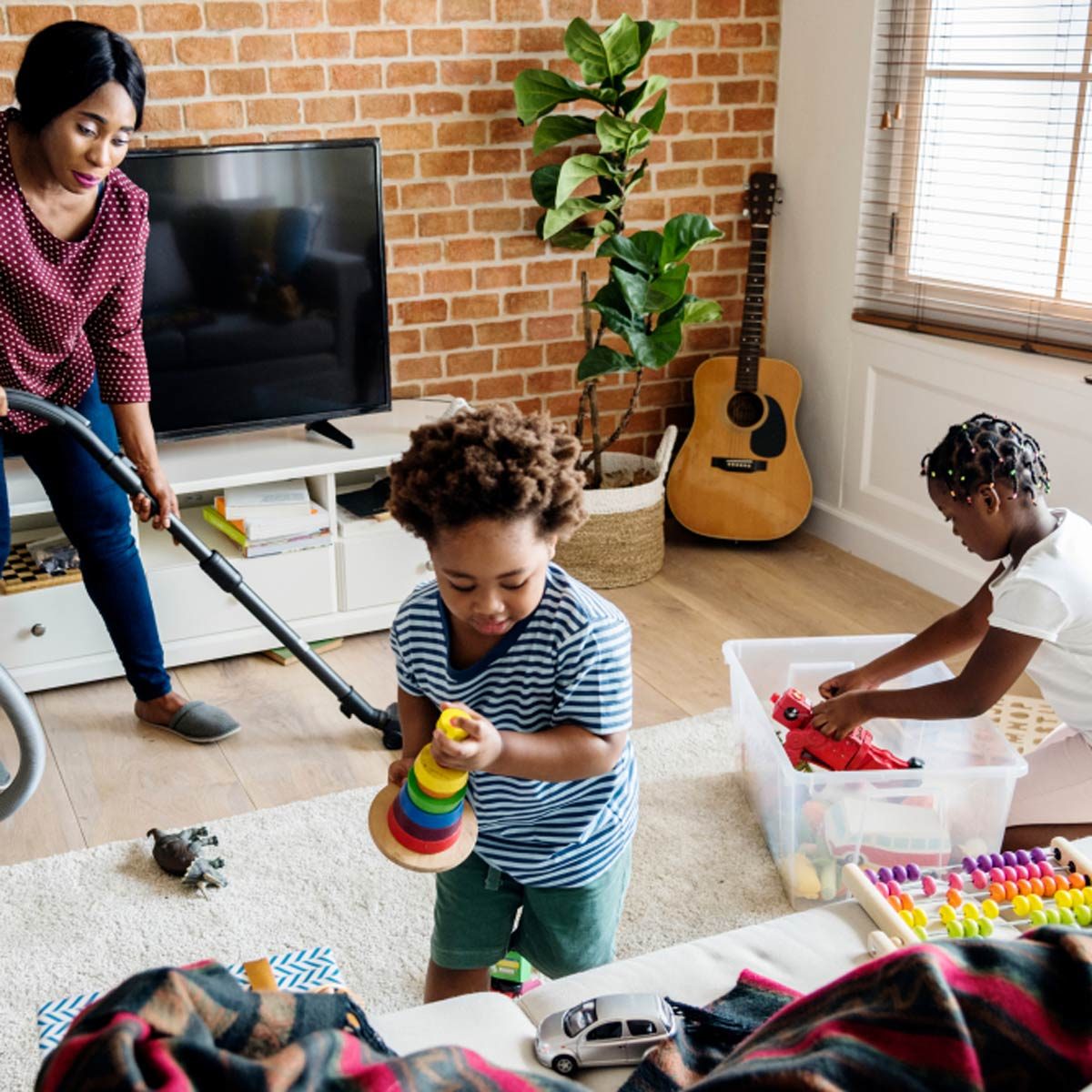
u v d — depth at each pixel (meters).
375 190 3.10
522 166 3.52
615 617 1.41
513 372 3.71
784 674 2.55
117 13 2.98
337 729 2.82
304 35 3.18
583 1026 1.22
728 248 3.89
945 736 2.36
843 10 3.46
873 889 1.49
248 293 3.02
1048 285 3.16
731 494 3.76
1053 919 1.51
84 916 2.19
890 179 3.46
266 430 3.28
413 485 1.24
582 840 1.53
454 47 3.35
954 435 1.99
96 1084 0.74
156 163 2.84
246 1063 0.79
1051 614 1.94
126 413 2.52
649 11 3.55
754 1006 1.28
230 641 3.08
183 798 2.56
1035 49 3.04
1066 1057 0.84
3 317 2.29
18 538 3.12
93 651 2.97
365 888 2.27
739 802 2.53
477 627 1.33
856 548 3.75
